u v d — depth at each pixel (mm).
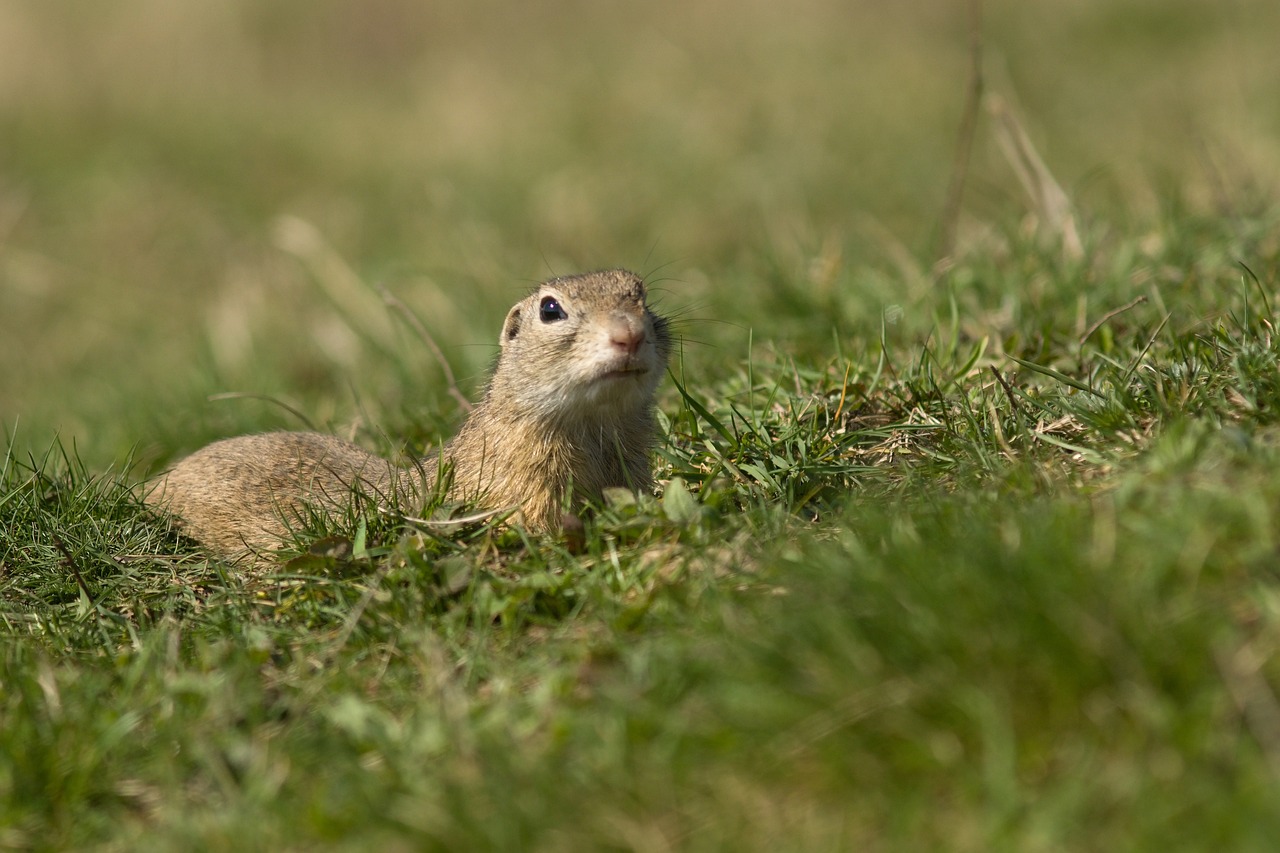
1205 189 16188
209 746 7387
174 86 33438
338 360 17625
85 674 8359
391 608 8766
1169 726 6012
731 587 8047
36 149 29328
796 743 6496
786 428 10430
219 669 8273
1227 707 6102
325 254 20609
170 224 25453
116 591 10062
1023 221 15547
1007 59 29812
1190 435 8172
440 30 36406
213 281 23328
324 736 7445
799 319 14180
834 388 11625
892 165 23156
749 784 6473
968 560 6957
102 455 15164
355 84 34281
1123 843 5668
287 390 17000
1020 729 6316
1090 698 6285
